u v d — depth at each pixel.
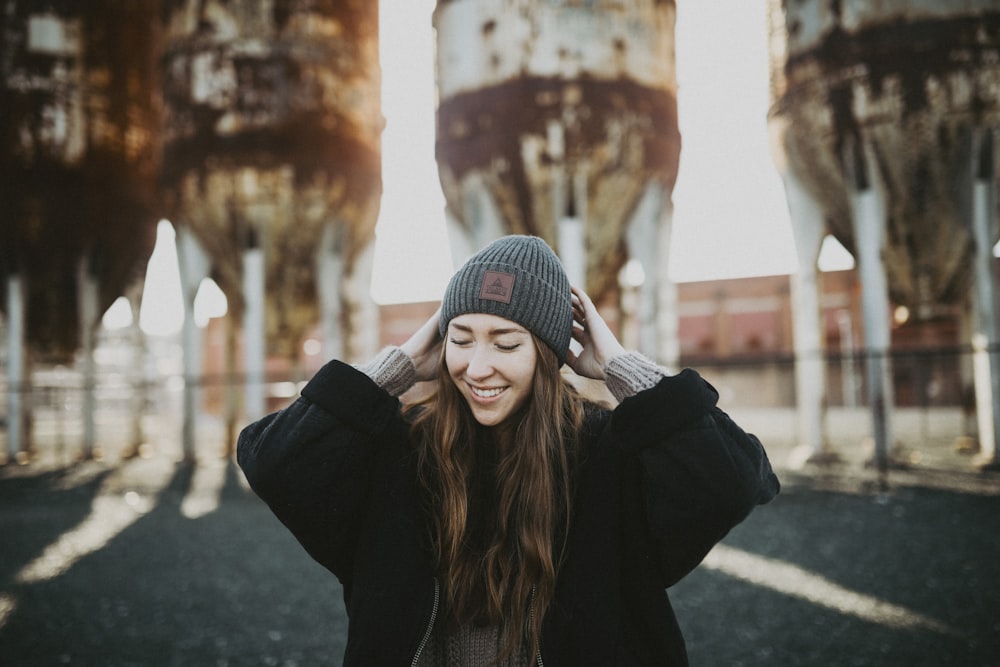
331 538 1.49
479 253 1.52
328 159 13.26
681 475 1.32
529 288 1.44
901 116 10.31
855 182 10.88
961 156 10.45
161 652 4.10
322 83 13.29
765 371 31.16
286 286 14.34
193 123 13.17
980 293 10.77
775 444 15.91
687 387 1.36
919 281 12.07
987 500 8.21
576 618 1.35
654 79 10.77
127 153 15.95
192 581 5.64
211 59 13.14
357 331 14.98
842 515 7.61
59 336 16.75
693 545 1.36
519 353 1.44
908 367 27.52
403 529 1.43
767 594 4.96
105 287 16.39
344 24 13.66
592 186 10.63
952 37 10.12
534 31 10.41
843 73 10.59
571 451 1.48
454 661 1.44
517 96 10.41
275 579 5.67
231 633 4.41
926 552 5.97
